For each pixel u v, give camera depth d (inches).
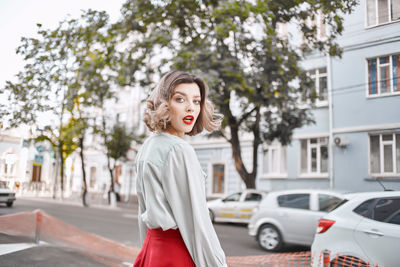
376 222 144.2
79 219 443.5
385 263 136.3
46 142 511.2
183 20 295.4
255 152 488.7
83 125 616.7
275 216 273.6
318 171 547.5
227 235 359.3
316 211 257.0
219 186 740.7
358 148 226.1
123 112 951.6
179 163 50.4
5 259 153.2
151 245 53.4
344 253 147.1
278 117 470.9
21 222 225.9
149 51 367.6
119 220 463.8
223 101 410.0
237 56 364.5
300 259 199.9
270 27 257.0
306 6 196.9
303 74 345.4
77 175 1067.3
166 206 50.9
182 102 55.1
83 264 165.8
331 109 340.5
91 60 281.0
